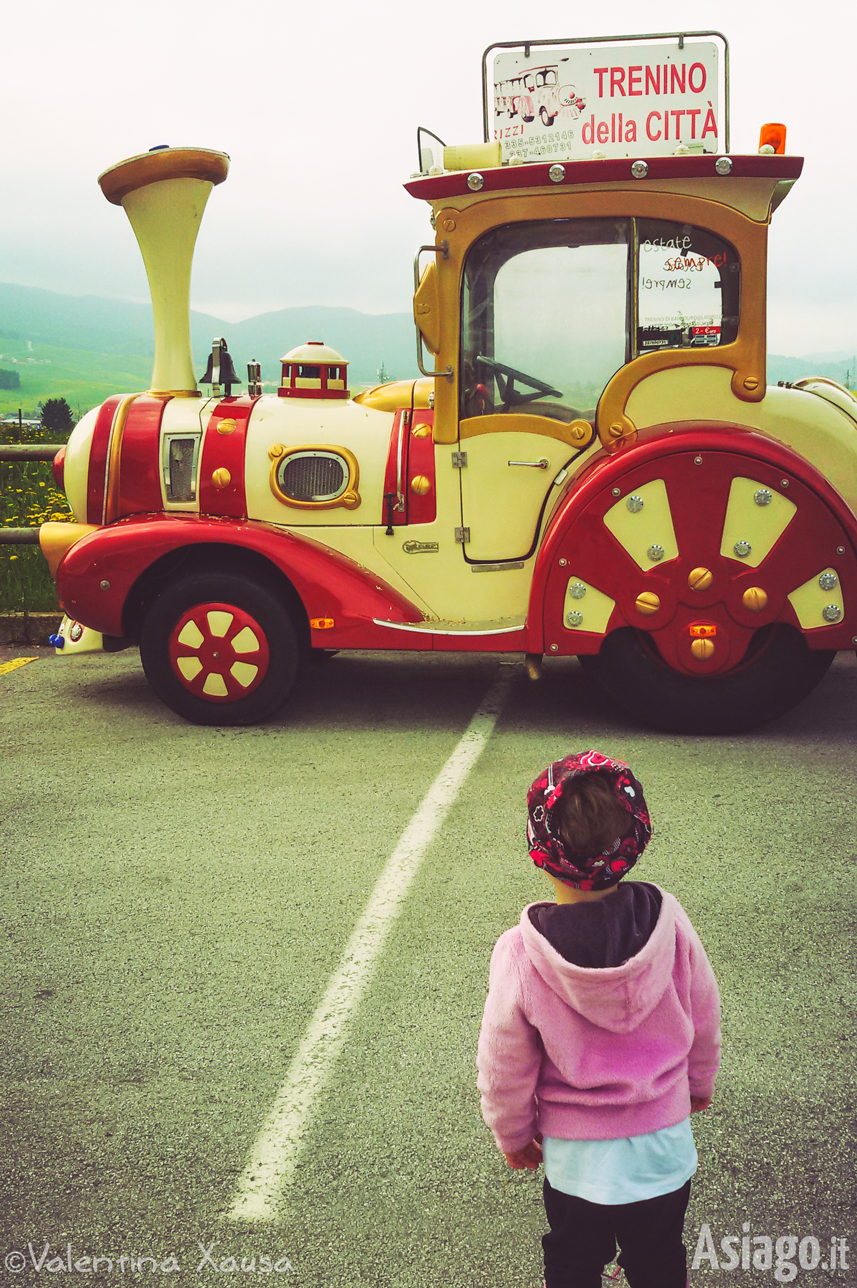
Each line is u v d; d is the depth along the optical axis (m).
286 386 5.78
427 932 3.47
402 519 5.50
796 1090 2.67
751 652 5.29
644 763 4.99
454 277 5.25
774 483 4.98
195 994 3.15
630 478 5.04
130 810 4.55
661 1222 1.68
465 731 5.55
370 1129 2.57
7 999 3.13
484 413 5.39
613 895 1.71
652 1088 1.67
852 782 4.71
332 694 6.31
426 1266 2.18
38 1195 2.38
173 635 5.58
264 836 4.25
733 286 5.10
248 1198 2.37
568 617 5.21
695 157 4.93
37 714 5.97
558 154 5.23
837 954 3.29
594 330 5.23
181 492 5.67
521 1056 1.70
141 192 5.71
